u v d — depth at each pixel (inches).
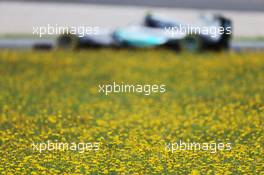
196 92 2294.5
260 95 2201.0
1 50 3142.2
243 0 4771.2
